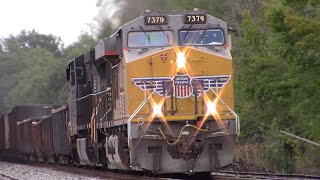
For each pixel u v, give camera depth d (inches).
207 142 1952.5
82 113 2910.9
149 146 1936.5
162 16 2025.1
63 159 3695.9
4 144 6072.8
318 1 2260.1
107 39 2129.7
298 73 2410.2
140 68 1973.4
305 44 2146.9
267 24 2422.5
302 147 2898.6
